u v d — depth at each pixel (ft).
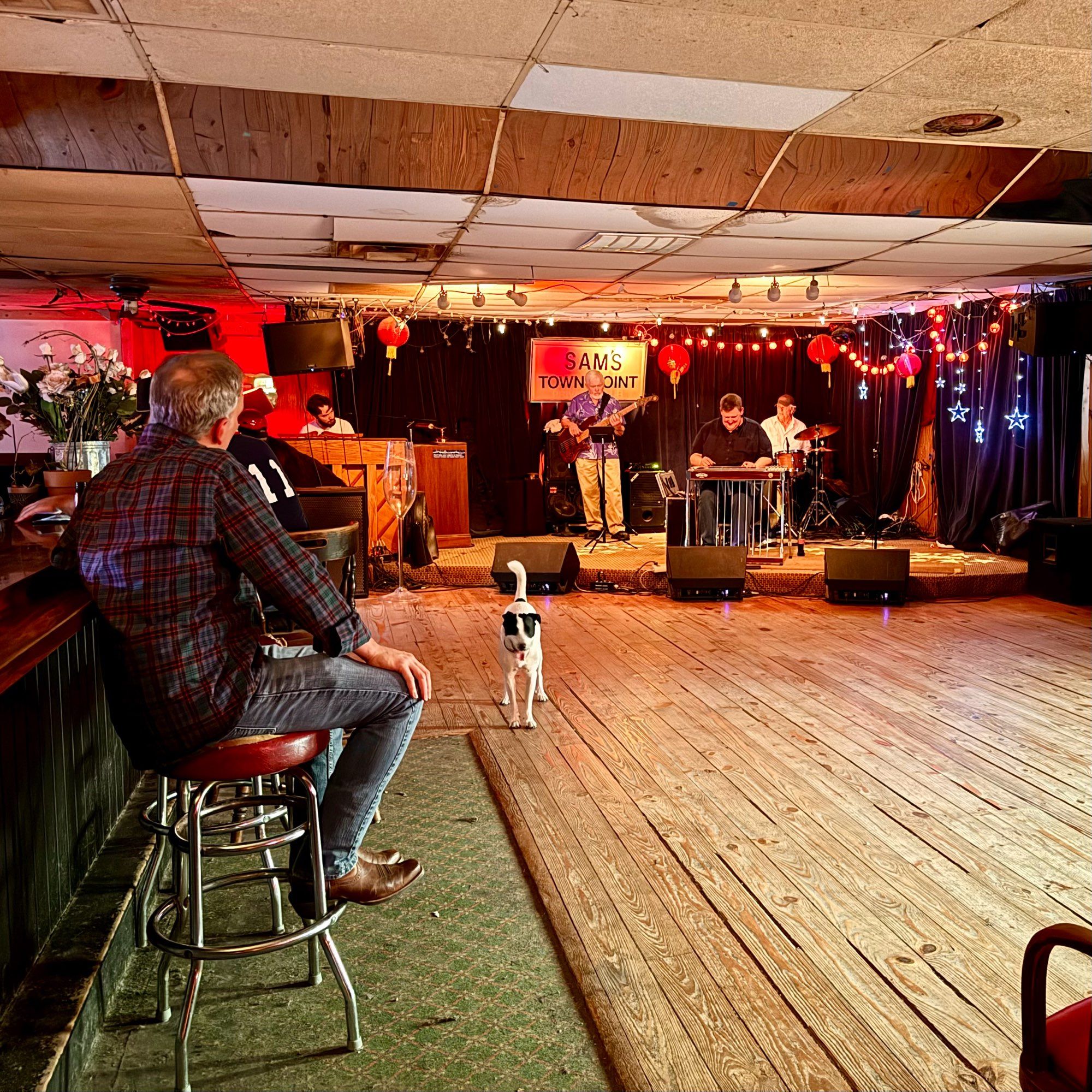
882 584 23.40
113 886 8.25
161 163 12.61
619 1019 7.01
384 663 6.93
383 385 34.04
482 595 25.26
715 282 24.85
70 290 25.14
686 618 22.27
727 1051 6.64
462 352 34.50
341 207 14.99
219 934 8.41
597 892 9.00
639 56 9.97
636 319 34.55
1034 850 9.92
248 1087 6.34
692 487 25.85
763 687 16.22
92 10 8.82
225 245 18.43
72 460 11.69
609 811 10.94
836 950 7.98
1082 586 23.61
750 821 10.64
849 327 35.83
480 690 16.14
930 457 33.30
